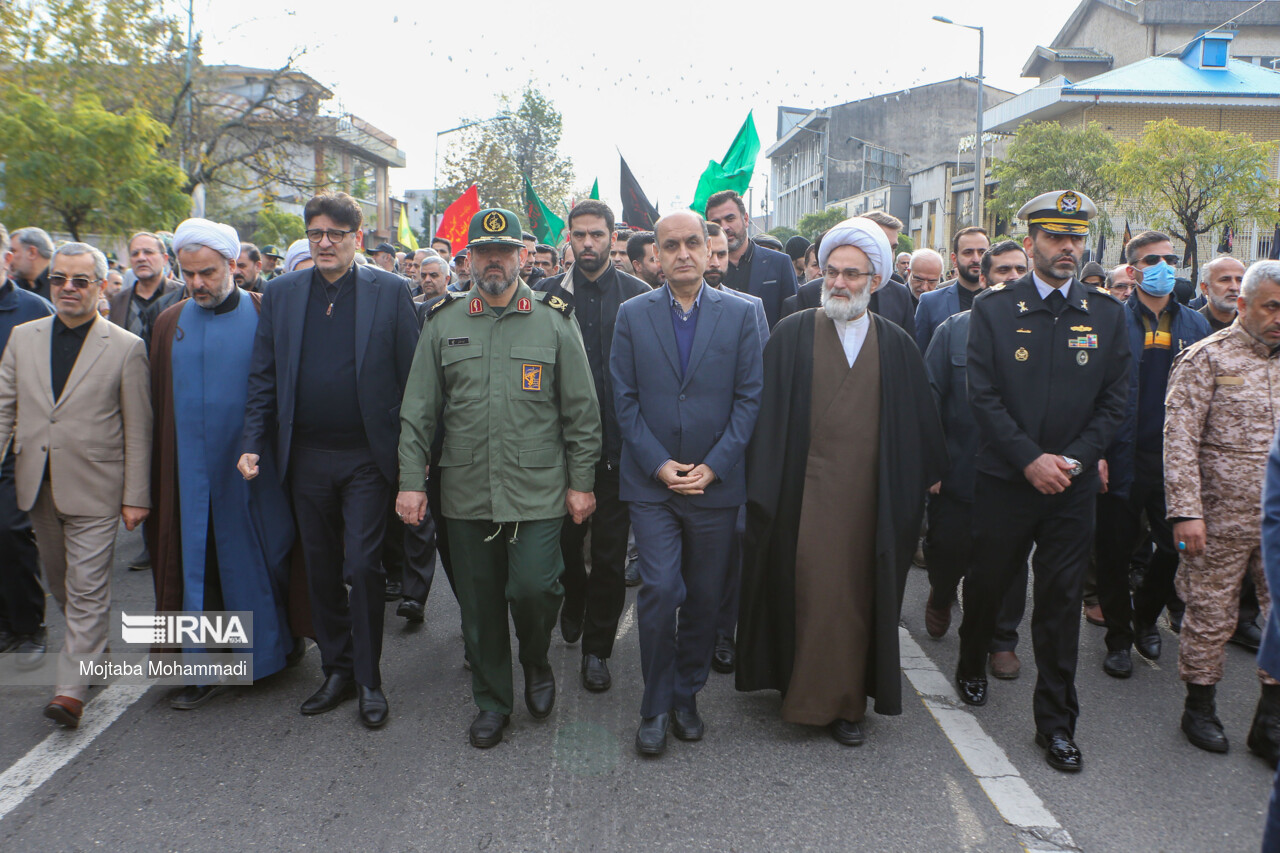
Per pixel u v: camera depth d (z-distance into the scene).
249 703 4.21
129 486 4.19
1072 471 3.64
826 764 3.63
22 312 4.94
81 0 16.19
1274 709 3.68
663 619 3.69
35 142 13.39
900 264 10.48
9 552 4.61
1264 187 21.78
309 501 4.06
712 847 3.05
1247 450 3.82
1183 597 3.93
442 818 3.23
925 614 5.22
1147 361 4.95
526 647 3.96
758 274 5.83
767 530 3.87
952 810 3.29
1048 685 3.69
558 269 8.98
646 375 3.79
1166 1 41.75
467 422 3.78
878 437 3.81
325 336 4.03
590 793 3.40
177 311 4.28
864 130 56.19
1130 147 22.88
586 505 3.89
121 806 3.31
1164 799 3.39
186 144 19.73
